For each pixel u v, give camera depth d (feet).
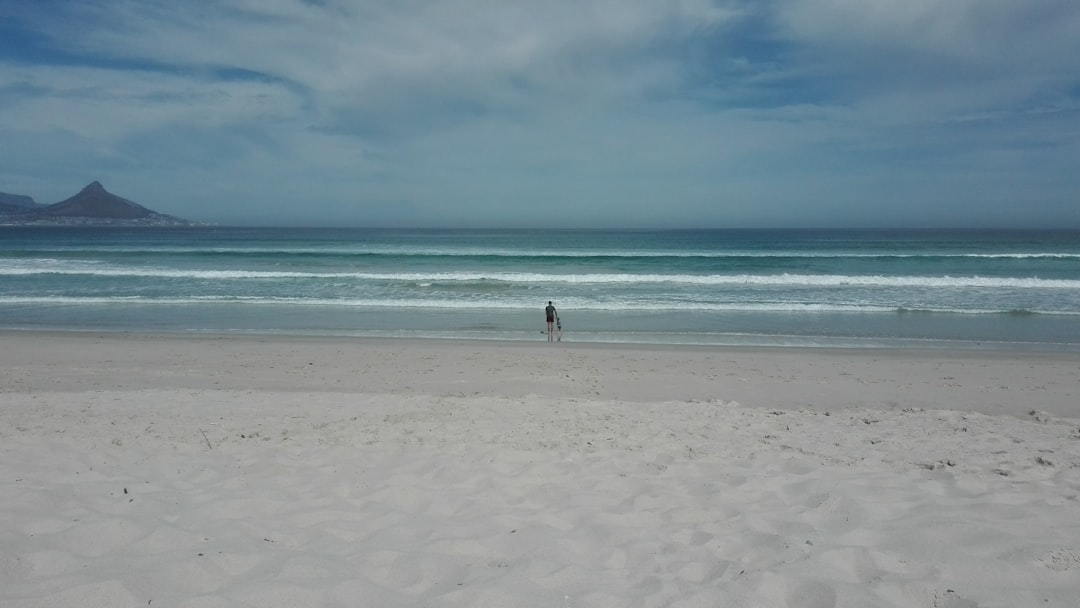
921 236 343.26
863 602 9.87
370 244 222.28
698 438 21.83
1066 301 74.38
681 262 122.11
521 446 20.51
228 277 96.48
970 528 12.44
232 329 60.08
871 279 90.94
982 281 88.28
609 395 33.81
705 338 55.11
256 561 11.25
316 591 10.11
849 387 35.91
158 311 70.13
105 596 9.65
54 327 60.80
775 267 114.21
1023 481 16.07
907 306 71.61
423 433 22.34
